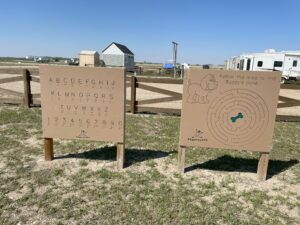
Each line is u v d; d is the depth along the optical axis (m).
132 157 4.39
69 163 4.05
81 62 35.50
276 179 3.83
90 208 2.93
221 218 2.86
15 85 13.17
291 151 5.02
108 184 3.45
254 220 2.85
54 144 4.79
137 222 2.74
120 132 3.84
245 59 27.20
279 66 24.53
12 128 5.62
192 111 3.68
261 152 3.71
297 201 3.25
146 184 3.49
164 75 28.45
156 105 9.77
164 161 4.27
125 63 40.25
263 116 3.60
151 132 5.87
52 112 3.88
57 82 3.78
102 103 3.78
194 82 3.60
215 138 3.73
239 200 3.22
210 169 4.06
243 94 3.56
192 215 2.87
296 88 7.09
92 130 3.88
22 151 4.41
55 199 3.06
